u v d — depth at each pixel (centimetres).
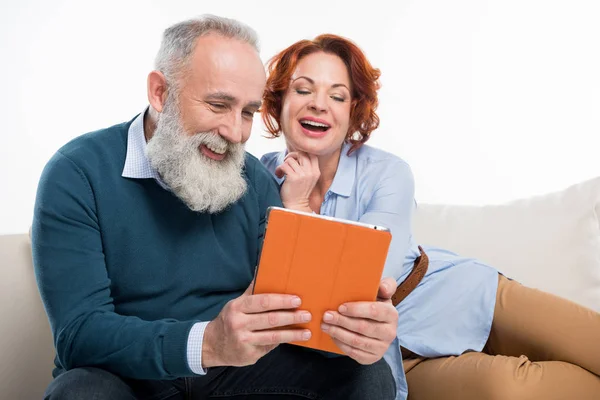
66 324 118
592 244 212
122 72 254
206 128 130
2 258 171
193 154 131
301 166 180
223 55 127
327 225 108
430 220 232
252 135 259
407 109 262
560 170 258
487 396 164
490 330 196
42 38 248
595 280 208
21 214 248
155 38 255
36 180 249
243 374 136
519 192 260
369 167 185
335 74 177
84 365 117
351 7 261
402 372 165
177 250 135
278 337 109
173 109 131
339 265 109
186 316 136
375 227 108
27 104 247
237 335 107
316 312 112
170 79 131
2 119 246
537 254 215
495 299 197
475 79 260
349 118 186
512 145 260
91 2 251
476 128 261
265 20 261
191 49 129
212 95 127
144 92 256
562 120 257
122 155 134
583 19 254
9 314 166
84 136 136
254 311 108
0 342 161
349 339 111
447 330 189
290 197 179
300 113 178
